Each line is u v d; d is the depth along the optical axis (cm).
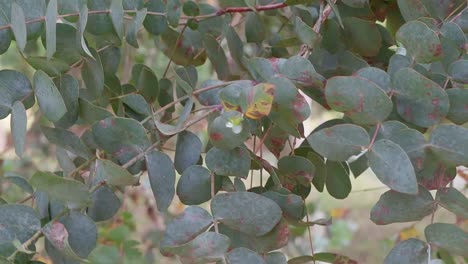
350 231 223
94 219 85
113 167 78
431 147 77
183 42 105
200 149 86
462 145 76
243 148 82
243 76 101
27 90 83
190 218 78
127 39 91
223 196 77
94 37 97
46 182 76
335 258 87
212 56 101
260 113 76
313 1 94
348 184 89
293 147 90
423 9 87
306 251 176
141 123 85
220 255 76
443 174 78
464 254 77
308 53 91
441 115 79
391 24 101
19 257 78
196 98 88
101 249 142
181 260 77
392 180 75
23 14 80
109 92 96
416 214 79
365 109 77
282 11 104
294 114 79
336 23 93
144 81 95
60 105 80
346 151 77
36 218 78
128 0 91
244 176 82
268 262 81
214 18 105
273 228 80
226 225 79
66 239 76
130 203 184
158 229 177
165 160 82
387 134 77
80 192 77
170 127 83
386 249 187
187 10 98
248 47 108
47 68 84
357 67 92
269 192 82
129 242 146
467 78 82
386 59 97
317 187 89
